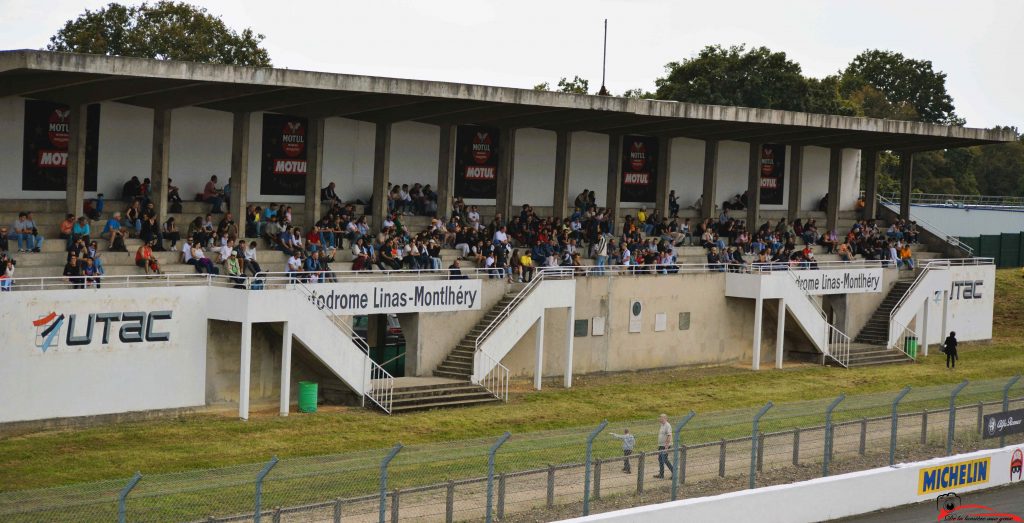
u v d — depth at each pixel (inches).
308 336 1549.0
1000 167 5359.3
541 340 1844.2
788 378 2053.4
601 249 2082.9
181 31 3093.0
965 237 3211.1
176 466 1264.8
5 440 1318.9
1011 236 3314.5
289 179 1969.7
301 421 1504.7
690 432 1341.0
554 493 1093.1
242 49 3191.4
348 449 1385.3
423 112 1953.7
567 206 2281.0
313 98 1724.9
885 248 2504.9
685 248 2289.6
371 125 2064.5
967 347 2522.1
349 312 1637.6
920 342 2443.4
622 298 1998.0
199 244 1660.9
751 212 2506.2
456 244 1987.0
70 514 909.2
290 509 903.7
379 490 1015.6
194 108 1846.7
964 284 2534.5
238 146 1766.7
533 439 1326.3
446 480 1086.4
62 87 1533.0
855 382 2039.9
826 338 2218.3
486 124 2149.4
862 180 3543.3
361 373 1615.4
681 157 2536.9
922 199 4303.6
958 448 1407.5
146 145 1802.4
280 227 1776.6
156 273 1582.2
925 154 4953.3
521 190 2297.0
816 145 2640.3
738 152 2620.6
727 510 1130.0
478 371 1749.5
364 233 1903.3
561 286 1865.2
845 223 2753.4
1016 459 1419.8
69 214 1600.6
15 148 1665.8
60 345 1382.9
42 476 1192.8
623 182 2445.9
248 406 1536.7
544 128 2250.2
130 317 1440.7
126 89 1556.3
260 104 1745.8
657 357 2063.2
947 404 1545.3
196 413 1508.4
